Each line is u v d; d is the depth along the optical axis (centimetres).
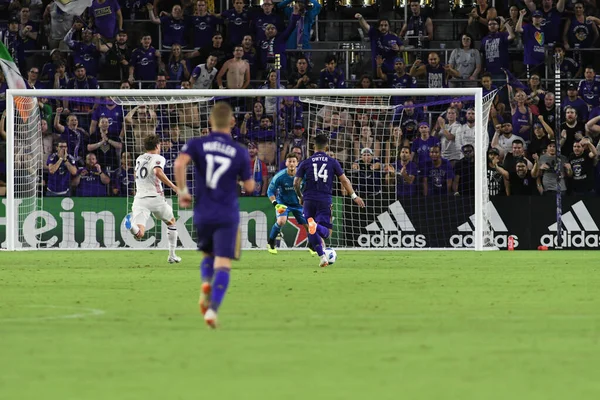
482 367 2538
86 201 9294
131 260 7544
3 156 9988
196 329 3319
